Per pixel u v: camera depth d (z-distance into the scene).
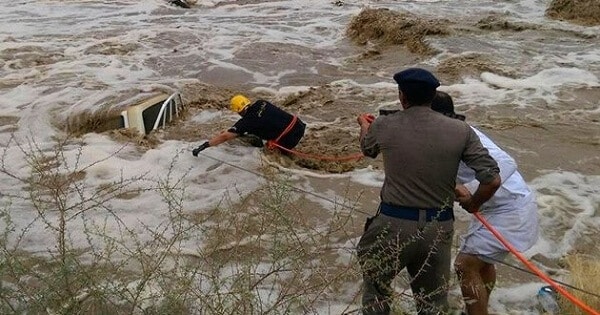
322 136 9.27
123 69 13.12
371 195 7.26
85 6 20.12
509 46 13.95
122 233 6.02
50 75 12.52
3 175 7.28
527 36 14.73
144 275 4.44
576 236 6.46
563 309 5.01
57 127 9.79
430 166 4.10
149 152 8.07
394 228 4.18
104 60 13.68
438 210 4.17
